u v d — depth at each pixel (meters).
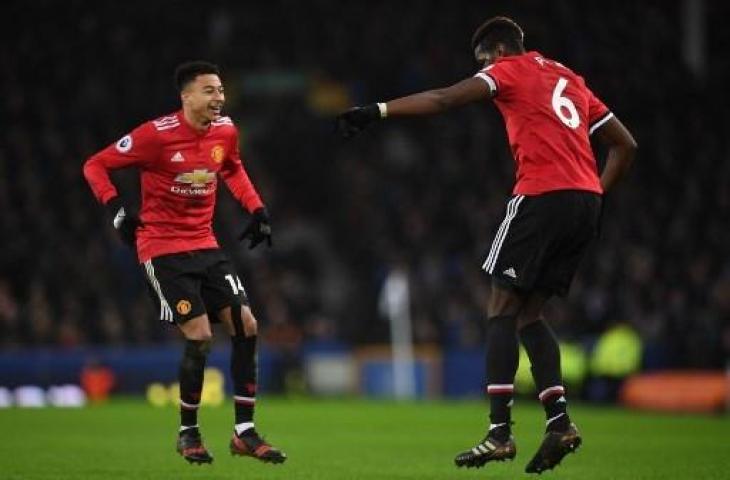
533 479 26.44
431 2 98.19
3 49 92.62
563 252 23.94
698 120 85.75
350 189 88.44
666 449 35.22
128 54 94.44
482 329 70.38
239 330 25.88
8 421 46.09
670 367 63.81
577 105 24.19
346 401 64.06
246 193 26.98
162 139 25.66
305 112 94.88
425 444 37.22
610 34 93.19
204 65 25.91
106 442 36.59
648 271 68.25
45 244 75.62
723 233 72.62
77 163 83.44
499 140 88.12
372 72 95.44
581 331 66.25
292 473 27.50
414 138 92.62
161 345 70.25
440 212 82.19
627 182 81.00
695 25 91.88
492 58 24.77
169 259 25.84
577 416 52.28
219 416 49.94
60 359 64.56
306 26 98.38
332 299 82.88
